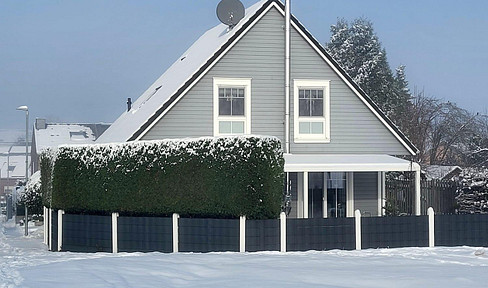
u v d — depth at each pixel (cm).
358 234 2131
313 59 2989
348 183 3030
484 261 1855
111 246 2344
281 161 2122
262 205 2077
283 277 1530
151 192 2273
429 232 2200
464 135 5925
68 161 2575
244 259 1859
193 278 1532
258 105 2922
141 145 2327
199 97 2859
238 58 2905
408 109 6188
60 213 2570
